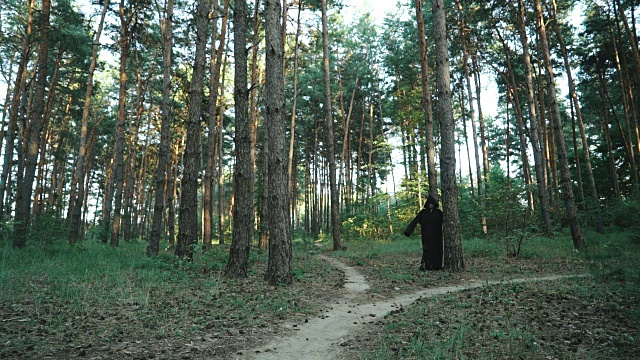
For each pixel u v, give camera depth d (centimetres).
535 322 566
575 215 1448
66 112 3125
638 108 2612
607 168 2759
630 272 594
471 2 2395
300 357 479
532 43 2580
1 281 796
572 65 2603
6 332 519
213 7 2045
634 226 731
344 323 635
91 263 1154
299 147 4650
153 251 1337
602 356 428
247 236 1044
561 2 2397
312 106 4100
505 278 1002
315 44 2831
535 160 2031
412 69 3167
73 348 479
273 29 962
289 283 930
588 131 3712
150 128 3738
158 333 546
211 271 1070
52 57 2445
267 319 643
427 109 1764
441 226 1202
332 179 2106
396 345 504
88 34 2109
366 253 1731
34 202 3062
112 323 582
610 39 2416
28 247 1452
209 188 2153
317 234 4294
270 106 955
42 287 802
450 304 715
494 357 441
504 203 1502
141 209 4453
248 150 1058
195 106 1230
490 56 2884
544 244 1680
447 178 1180
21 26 2211
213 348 502
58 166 4291
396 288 923
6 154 1977
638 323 501
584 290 730
